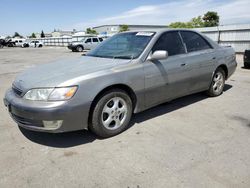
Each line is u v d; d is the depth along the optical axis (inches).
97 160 109.0
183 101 195.5
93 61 145.9
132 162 106.8
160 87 150.2
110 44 170.2
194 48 178.4
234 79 288.5
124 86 133.3
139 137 131.3
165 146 120.6
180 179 94.2
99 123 125.0
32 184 92.9
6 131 141.4
